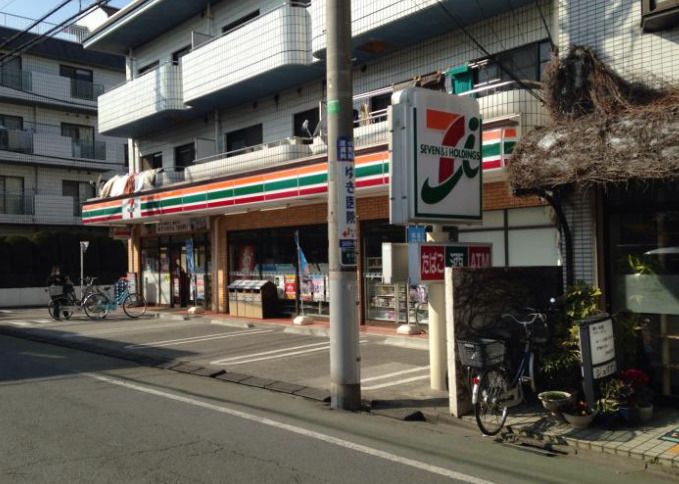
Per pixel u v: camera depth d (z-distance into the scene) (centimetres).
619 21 810
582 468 542
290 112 1656
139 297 2245
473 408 695
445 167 779
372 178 1186
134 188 2014
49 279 1920
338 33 745
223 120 1877
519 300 754
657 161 613
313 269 1594
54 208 3170
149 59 2155
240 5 1758
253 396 828
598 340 652
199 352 1201
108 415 714
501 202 1137
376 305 1434
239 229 1819
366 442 609
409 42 1330
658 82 762
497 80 1124
